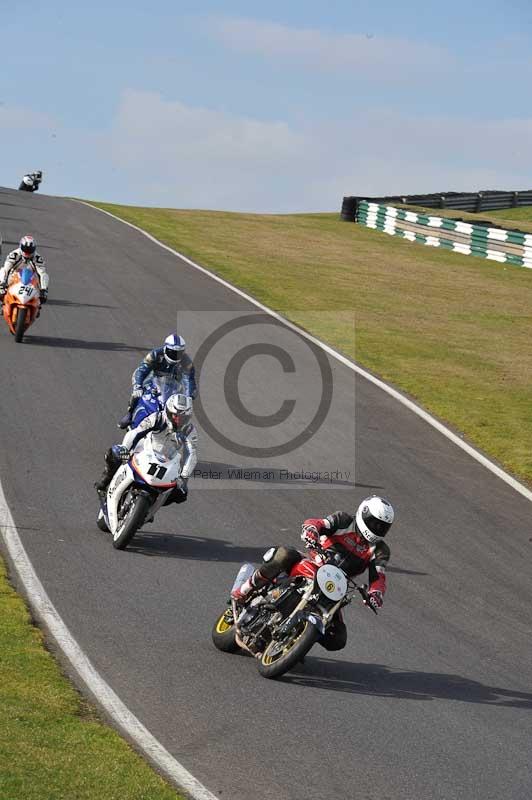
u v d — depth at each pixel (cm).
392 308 11200
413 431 6544
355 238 17112
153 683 2978
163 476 4038
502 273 14700
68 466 4991
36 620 3309
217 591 3806
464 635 3775
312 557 3225
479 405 7419
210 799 2341
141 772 2383
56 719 2598
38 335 7619
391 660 3453
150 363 4775
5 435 5288
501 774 2709
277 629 3130
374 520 3170
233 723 2788
